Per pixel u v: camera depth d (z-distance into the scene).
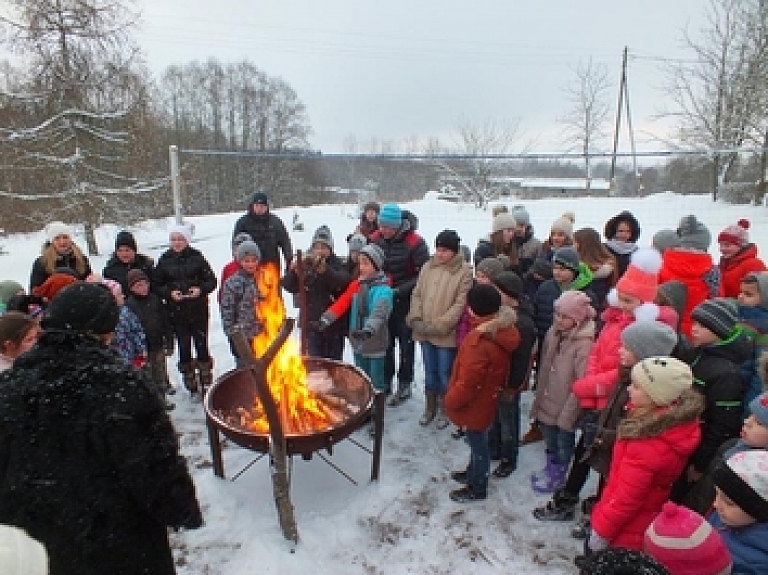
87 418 1.66
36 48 14.56
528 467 4.00
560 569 3.01
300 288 4.32
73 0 14.56
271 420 2.89
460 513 3.47
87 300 1.82
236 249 5.21
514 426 3.82
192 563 3.02
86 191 14.43
